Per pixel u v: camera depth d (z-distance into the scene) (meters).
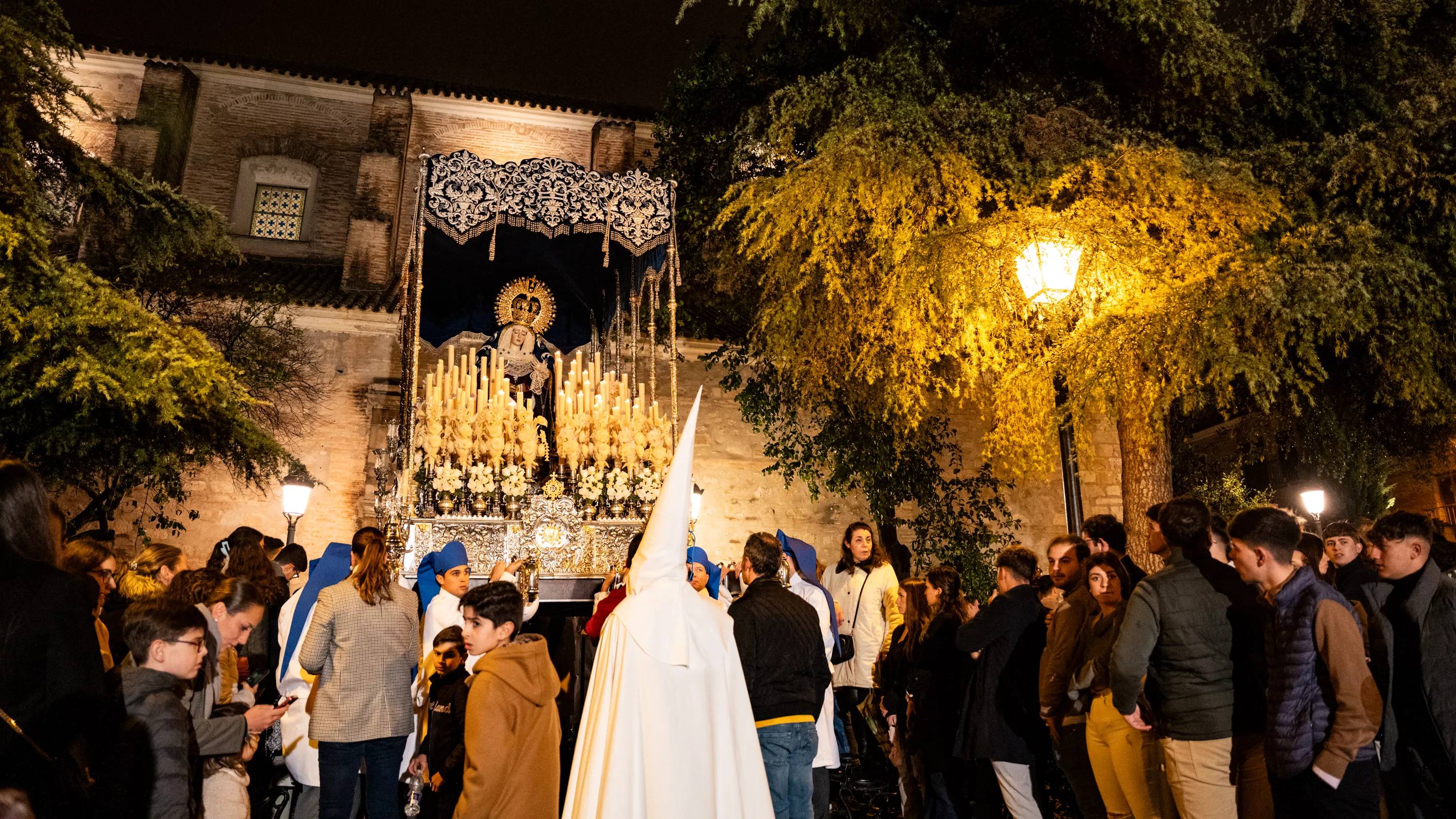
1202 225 7.87
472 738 3.73
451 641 5.11
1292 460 13.61
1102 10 8.97
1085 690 4.46
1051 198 8.21
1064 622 4.65
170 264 10.26
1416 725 3.67
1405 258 7.52
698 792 3.08
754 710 4.26
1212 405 11.16
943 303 7.76
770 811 3.26
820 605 6.55
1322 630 3.20
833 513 13.62
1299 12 8.59
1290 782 3.18
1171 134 9.37
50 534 2.69
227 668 4.73
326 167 17.55
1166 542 4.00
